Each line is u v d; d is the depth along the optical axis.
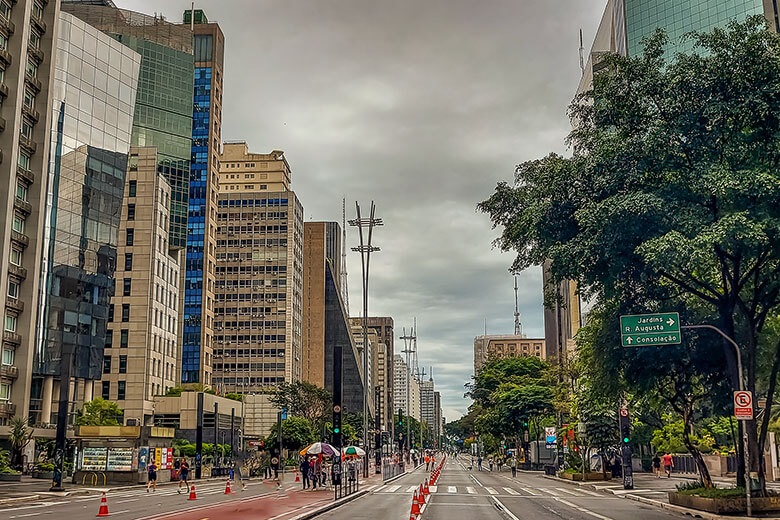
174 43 143.62
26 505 35.62
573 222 28.36
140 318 112.25
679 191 26.27
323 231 193.12
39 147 80.62
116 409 87.56
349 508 32.78
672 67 27.41
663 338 28.62
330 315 188.25
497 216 31.38
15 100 76.31
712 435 66.94
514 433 97.75
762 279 29.84
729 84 25.77
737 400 27.19
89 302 90.31
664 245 23.50
